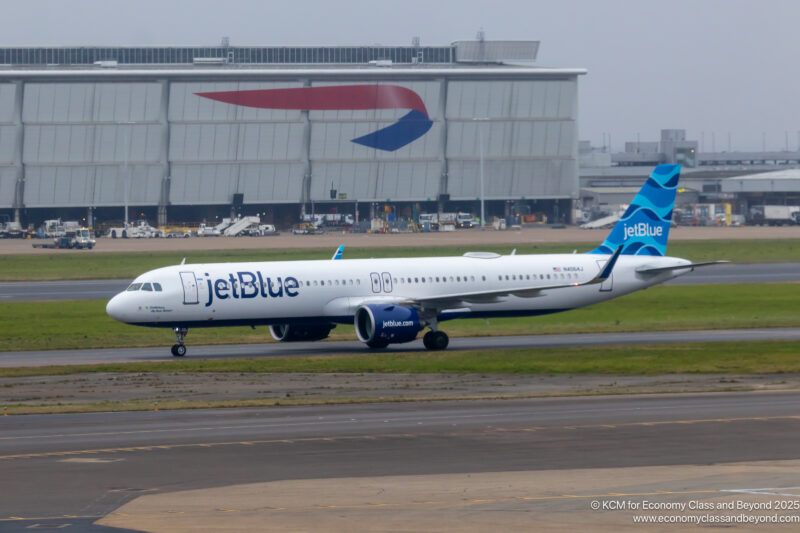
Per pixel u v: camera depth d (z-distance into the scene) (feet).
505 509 258.16
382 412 430.61
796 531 235.40
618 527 239.71
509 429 383.24
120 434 380.17
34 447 354.33
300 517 250.98
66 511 260.21
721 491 276.82
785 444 347.77
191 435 376.68
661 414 415.03
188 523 246.06
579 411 426.92
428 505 263.29
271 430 386.52
